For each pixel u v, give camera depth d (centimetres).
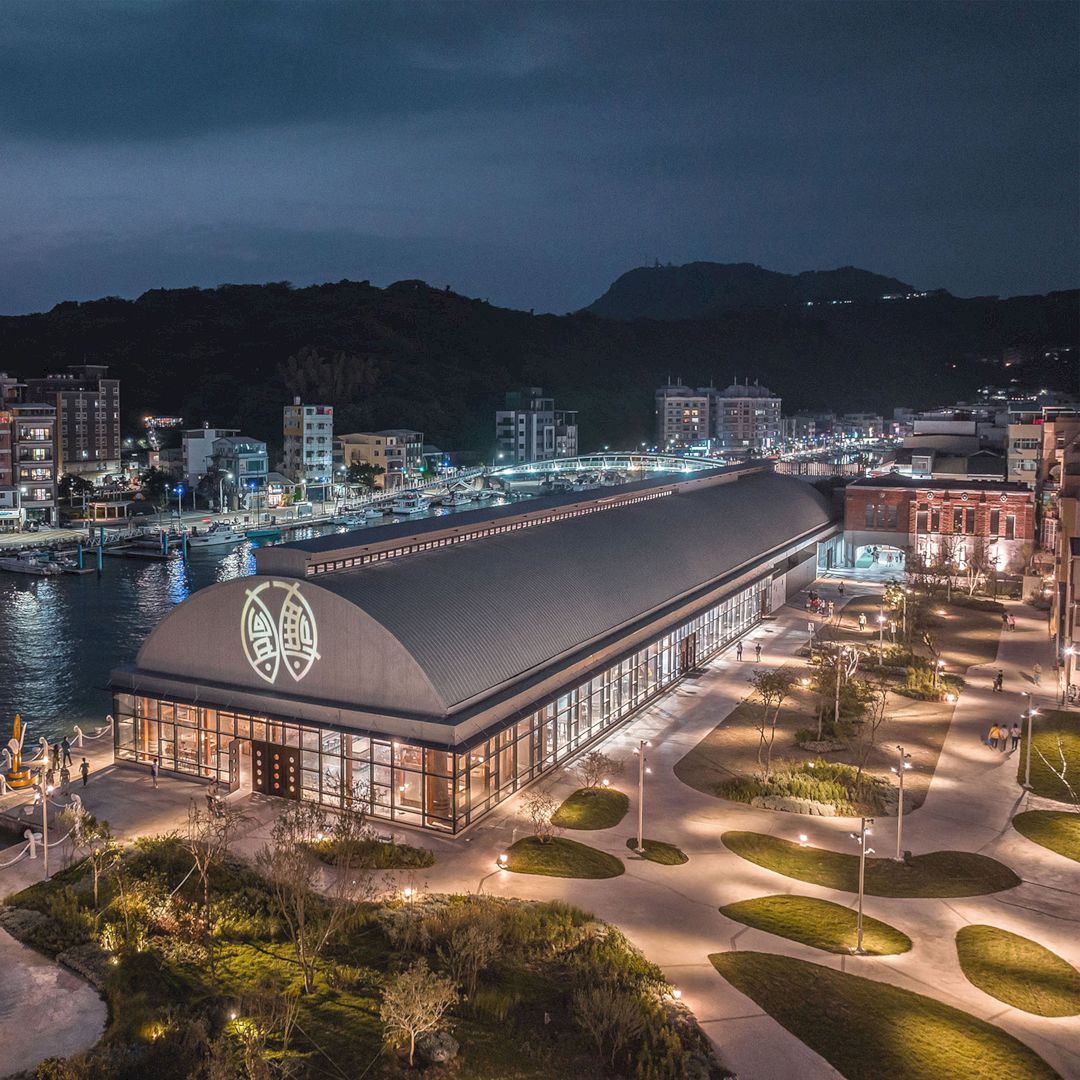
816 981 3622
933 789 5644
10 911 4203
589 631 6575
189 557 16625
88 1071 3045
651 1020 3275
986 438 17962
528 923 3919
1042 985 3650
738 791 5478
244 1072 3016
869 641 9169
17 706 8538
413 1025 3061
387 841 4791
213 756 5672
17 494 17800
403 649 5100
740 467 13225
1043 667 8369
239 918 4028
